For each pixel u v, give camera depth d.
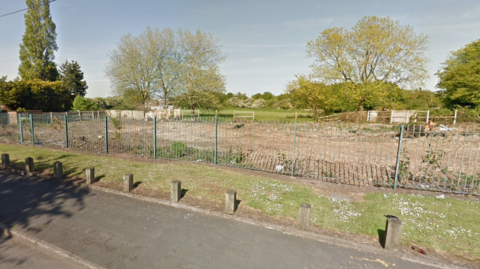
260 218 4.48
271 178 6.84
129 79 30.75
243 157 9.24
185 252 3.57
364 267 3.27
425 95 41.69
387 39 24.94
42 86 30.06
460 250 3.57
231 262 3.36
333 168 7.45
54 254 3.61
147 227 4.23
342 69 27.61
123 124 17.25
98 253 3.54
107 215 4.65
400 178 6.60
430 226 4.20
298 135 15.36
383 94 24.61
